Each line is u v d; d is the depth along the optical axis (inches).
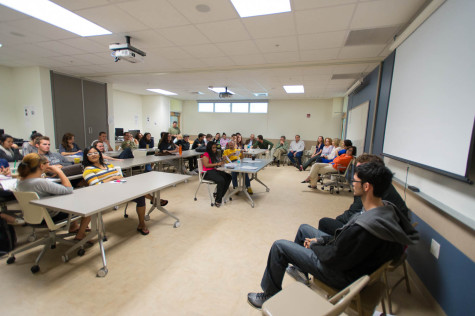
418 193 78.5
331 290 51.5
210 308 62.2
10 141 144.0
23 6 100.6
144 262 82.5
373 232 42.0
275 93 318.3
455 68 60.8
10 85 209.2
